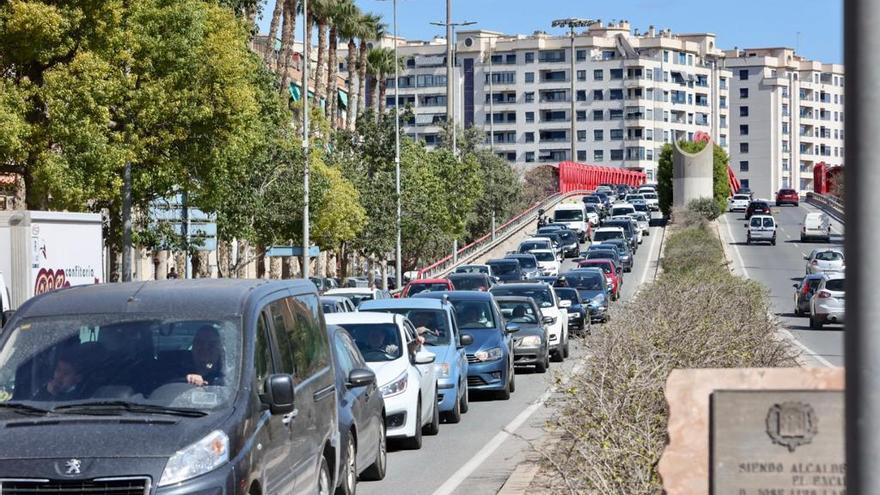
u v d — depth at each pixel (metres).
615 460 11.01
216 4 40.50
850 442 4.63
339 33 90.75
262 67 51.34
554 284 53.09
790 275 78.25
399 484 17.22
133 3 37.50
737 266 84.81
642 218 113.12
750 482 6.04
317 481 13.01
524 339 33.62
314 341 13.58
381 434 17.72
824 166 171.88
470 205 90.12
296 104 71.38
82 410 10.50
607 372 13.52
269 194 51.69
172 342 11.15
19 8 35.03
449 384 23.91
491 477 17.69
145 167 39.97
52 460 9.74
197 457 9.91
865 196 4.62
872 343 4.59
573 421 12.88
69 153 36.53
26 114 37.31
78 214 32.41
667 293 25.17
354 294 40.50
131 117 38.53
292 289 13.23
